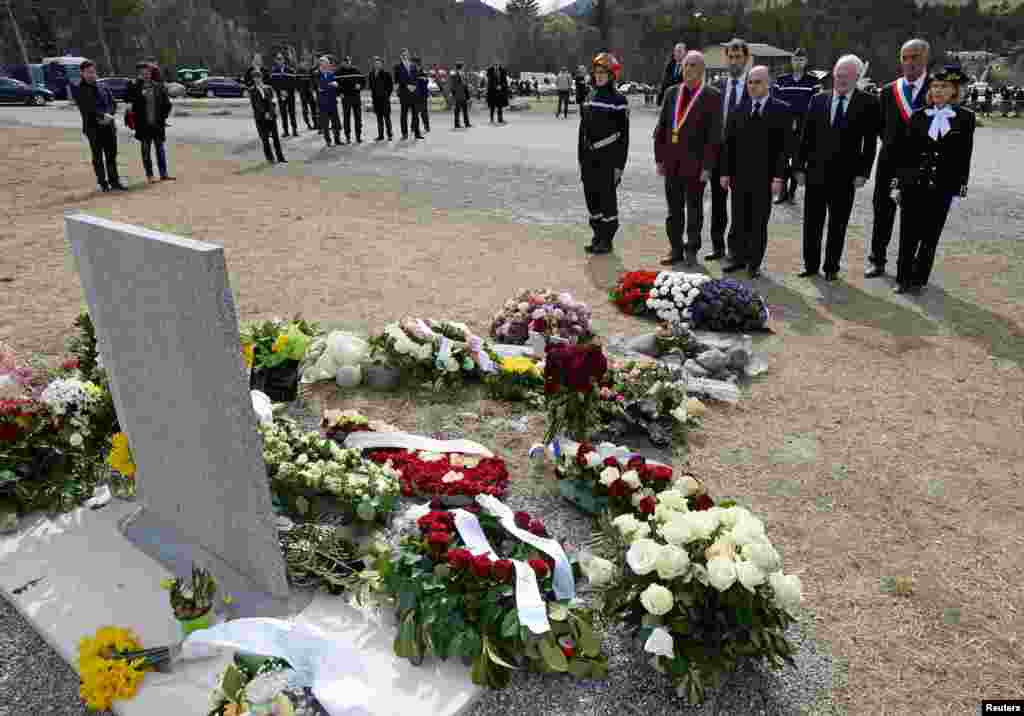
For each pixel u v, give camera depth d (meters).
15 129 21.00
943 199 6.71
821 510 3.81
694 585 2.69
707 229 9.69
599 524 3.32
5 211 10.84
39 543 3.54
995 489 4.00
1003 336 6.05
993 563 3.43
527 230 9.69
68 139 19.02
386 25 88.00
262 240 9.13
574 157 15.93
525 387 4.99
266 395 4.79
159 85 12.85
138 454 3.55
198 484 3.18
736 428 4.62
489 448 4.39
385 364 5.14
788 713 2.66
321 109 17.05
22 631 3.10
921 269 7.07
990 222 9.87
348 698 2.60
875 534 3.63
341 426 4.36
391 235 9.39
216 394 2.81
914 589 3.26
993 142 19.11
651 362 4.94
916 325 6.30
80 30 63.81
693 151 7.45
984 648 2.95
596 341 5.87
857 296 7.04
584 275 7.73
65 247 8.93
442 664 2.81
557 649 2.74
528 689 2.75
